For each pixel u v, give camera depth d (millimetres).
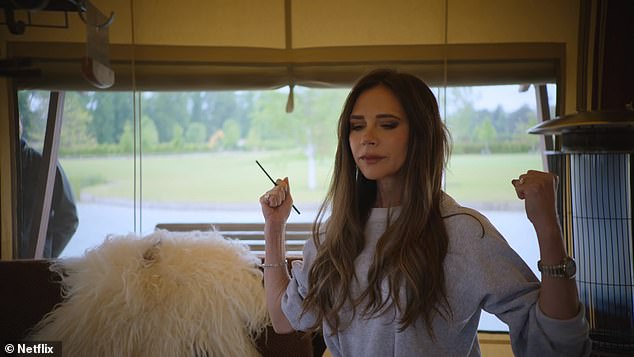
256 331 1549
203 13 2332
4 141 2160
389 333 845
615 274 1654
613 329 1653
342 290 881
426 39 2260
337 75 2322
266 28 2338
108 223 2469
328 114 5828
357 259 896
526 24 2191
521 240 2291
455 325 830
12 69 1472
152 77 2340
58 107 2246
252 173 5855
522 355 820
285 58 2340
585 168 1685
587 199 1686
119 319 1445
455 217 862
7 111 2168
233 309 1497
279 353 1552
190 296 1476
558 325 734
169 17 2328
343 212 926
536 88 2199
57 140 2266
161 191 5219
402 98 871
